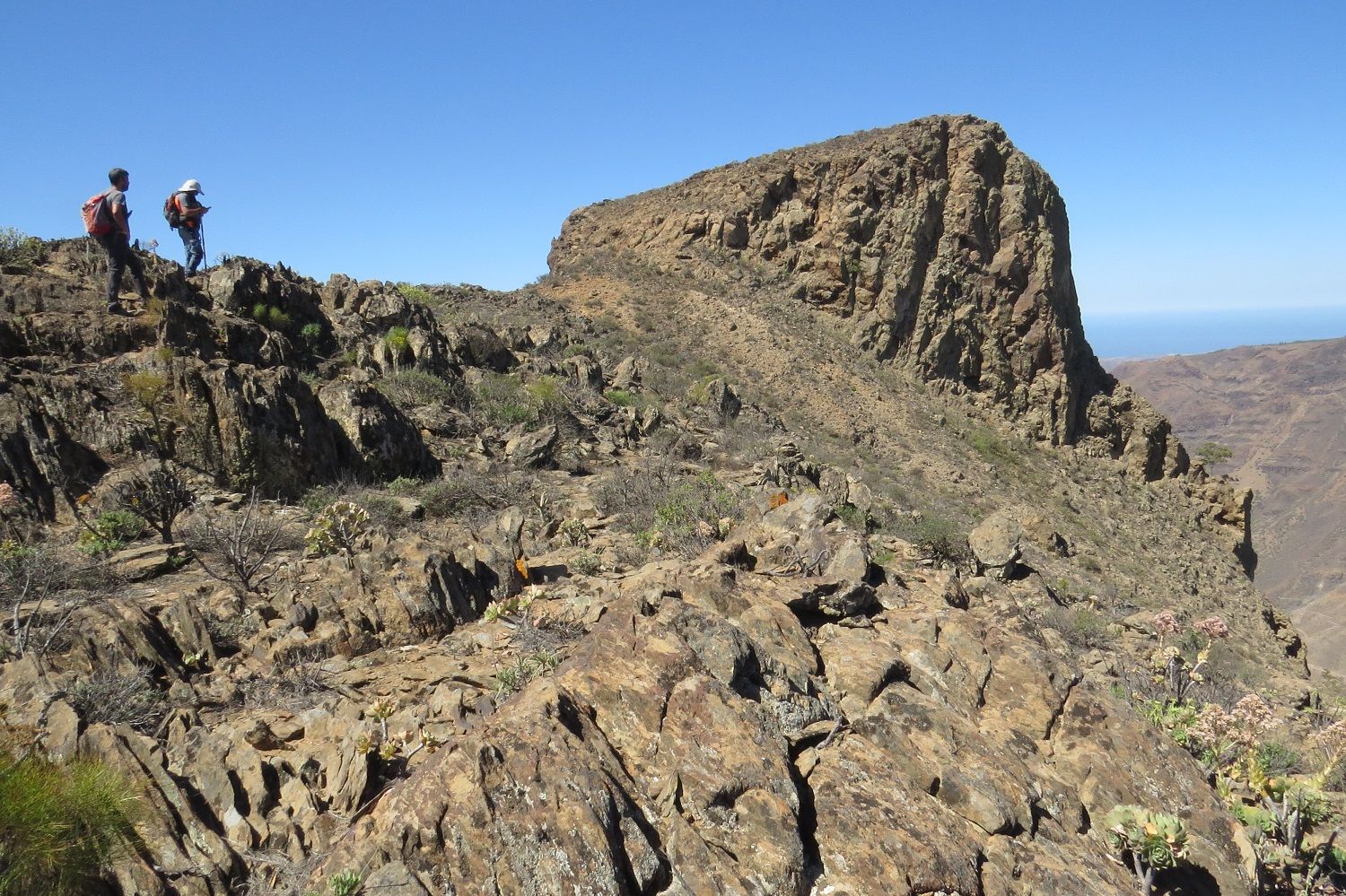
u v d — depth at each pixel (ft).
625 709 16.75
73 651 18.38
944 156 173.06
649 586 22.97
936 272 164.96
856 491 59.52
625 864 13.61
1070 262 187.93
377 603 23.22
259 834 13.97
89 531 28.30
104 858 12.51
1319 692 49.47
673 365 130.41
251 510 31.50
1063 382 170.09
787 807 15.37
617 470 53.01
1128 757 20.03
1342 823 20.62
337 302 63.46
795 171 177.17
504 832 13.15
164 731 16.48
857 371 150.51
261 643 21.33
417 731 16.90
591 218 204.74
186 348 40.86
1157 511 160.35
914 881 14.82
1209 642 26.18
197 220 49.47
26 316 37.81
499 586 26.84
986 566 47.83
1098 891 16.03
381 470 42.91
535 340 82.69
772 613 21.68
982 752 18.48
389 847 12.69
